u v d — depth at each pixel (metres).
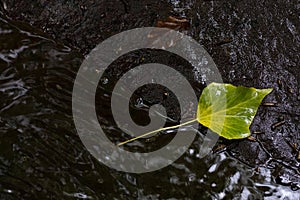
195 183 0.85
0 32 0.91
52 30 0.92
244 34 0.92
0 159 0.84
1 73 0.88
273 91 0.90
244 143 0.87
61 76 0.89
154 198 0.84
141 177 0.85
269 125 0.88
